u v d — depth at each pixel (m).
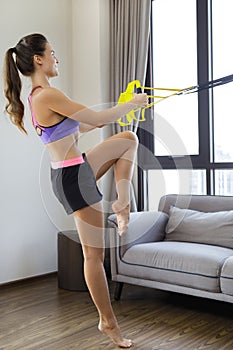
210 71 4.00
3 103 3.92
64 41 4.48
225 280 2.78
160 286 3.13
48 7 4.32
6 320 3.04
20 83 2.42
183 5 4.19
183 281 2.99
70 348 2.54
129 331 2.77
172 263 3.04
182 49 4.21
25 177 4.11
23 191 4.09
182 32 4.20
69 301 3.45
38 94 2.24
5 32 3.94
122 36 4.28
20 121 2.46
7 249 3.96
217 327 2.82
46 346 2.57
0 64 3.90
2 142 3.92
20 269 4.07
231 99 3.89
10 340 2.67
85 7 4.43
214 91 3.99
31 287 3.90
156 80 4.39
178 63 4.23
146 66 4.23
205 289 2.89
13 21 4.01
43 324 2.94
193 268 2.94
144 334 2.71
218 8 3.96
